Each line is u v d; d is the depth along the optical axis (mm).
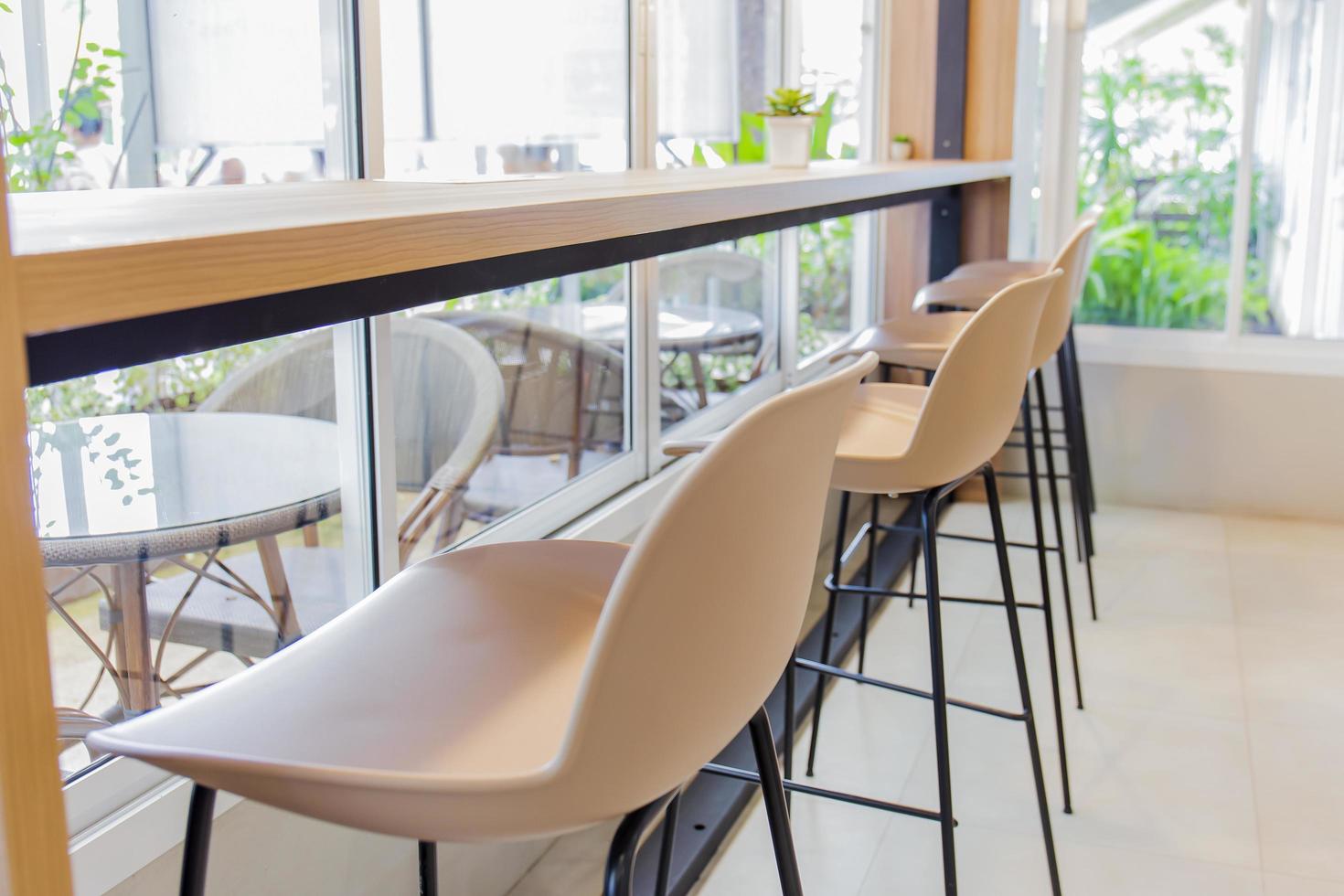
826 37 4082
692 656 918
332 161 1780
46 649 653
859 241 4758
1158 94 4641
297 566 1718
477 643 1151
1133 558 4207
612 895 973
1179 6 4562
